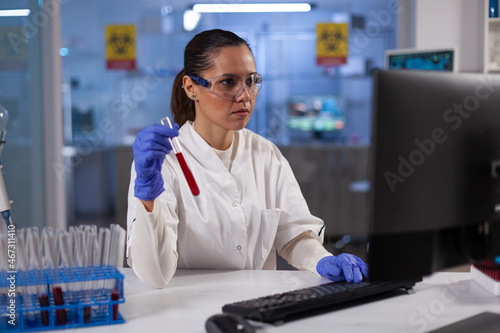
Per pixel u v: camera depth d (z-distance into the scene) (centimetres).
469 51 411
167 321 99
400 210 91
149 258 117
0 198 122
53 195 398
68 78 584
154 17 656
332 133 677
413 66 373
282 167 164
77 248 101
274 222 153
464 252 96
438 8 410
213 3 653
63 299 97
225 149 154
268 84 674
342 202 515
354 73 669
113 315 99
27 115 386
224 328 88
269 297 105
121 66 486
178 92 159
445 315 101
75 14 614
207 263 149
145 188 112
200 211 146
